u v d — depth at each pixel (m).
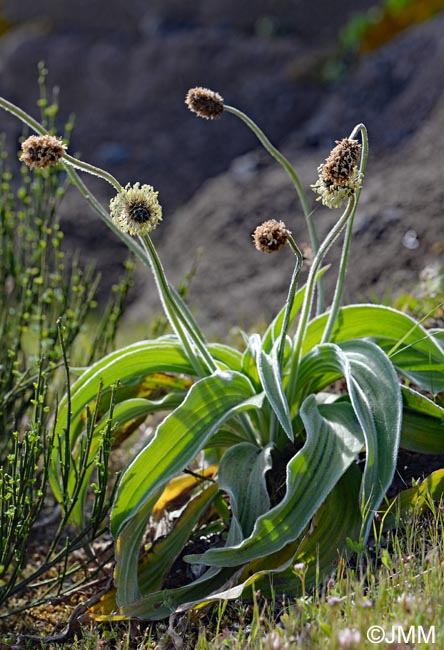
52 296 4.43
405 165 7.64
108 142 12.91
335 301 3.43
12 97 15.76
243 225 8.21
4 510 3.32
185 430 3.20
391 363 3.23
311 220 3.69
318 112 11.59
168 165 11.92
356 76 11.10
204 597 3.13
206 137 12.34
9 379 4.06
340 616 2.57
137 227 2.99
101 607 3.21
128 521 3.19
